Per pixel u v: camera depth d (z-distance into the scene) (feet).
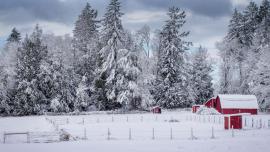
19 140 112.47
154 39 312.29
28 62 249.14
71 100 254.47
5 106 241.35
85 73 268.62
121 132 129.49
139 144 96.78
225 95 236.02
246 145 91.20
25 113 240.32
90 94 268.21
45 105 247.91
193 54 333.62
